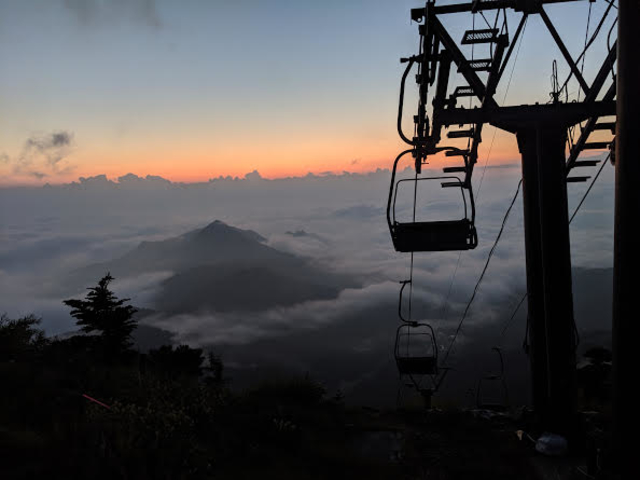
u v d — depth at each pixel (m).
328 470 7.82
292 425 8.89
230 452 7.53
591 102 8.20
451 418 10.52
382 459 8.55
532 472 7.78
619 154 4.36
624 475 4.42
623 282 4.36
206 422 8.17
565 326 8.45
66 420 6.29
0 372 7.61
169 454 6.08
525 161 9.06
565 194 8.53
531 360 9.26
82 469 5.21
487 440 9.25
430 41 7.74
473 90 8.28
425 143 8.40
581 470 7.57
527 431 9.26
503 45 6.77
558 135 8.44
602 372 12.82
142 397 8.16
